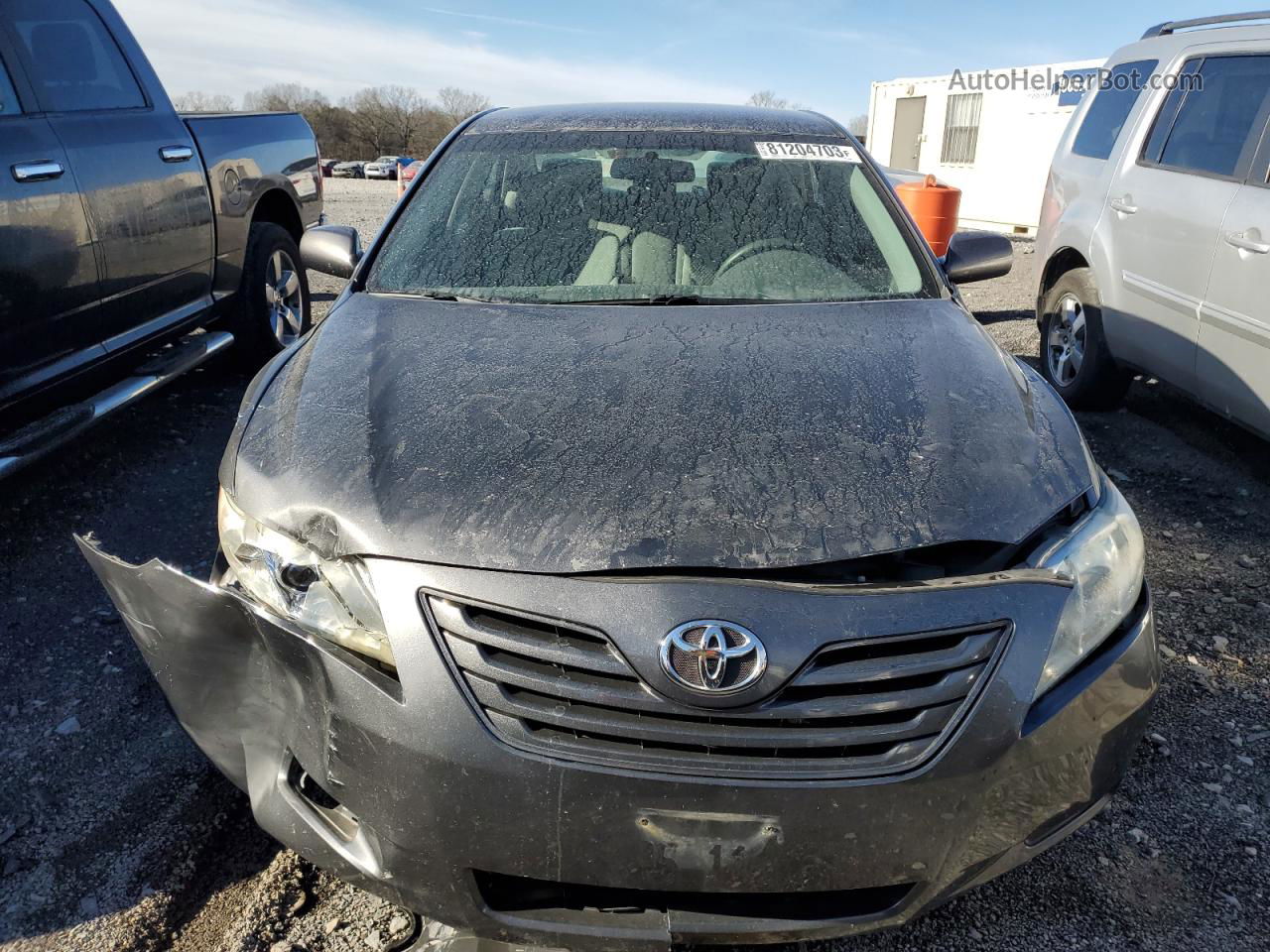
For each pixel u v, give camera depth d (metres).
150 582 1.86
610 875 1.57
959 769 1.58
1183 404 5.53
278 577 1.75
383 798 1.62
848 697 1.57
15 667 2.79
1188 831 2.31
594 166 3.07
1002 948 1.99
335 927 1.97
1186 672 2.93
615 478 1.76
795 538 1.66
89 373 3.69
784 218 2.92
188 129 4.43
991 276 3.27
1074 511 1.89
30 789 2.34
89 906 2.02
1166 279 4.46
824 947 1.97
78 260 3.49
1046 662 1.66
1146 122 4.86
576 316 2.47
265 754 1.84
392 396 2.05
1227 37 4.50
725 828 1.54
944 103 16.70
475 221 2.91
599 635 1.57
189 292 4.38
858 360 2.22
